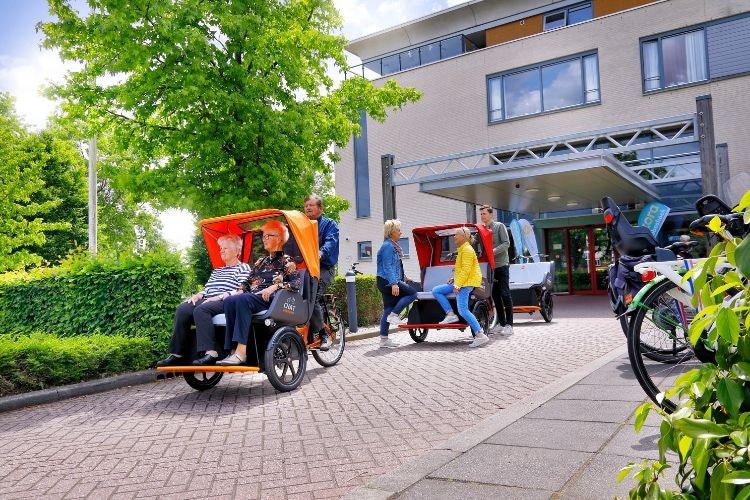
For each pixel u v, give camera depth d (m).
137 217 36.69
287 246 6.91
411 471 3.09
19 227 22.62
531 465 3.04
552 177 15.52
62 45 11.54
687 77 20.08
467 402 4.95
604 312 14.16
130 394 6.38
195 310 5.95
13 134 23.30
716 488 1.11
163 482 3.37
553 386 5.07
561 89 22.28
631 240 5.59
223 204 11.57
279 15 12.45
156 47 11.05
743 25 19.22
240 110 11.71
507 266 9.99
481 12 26.22
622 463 2.98
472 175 16.14
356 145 26.81
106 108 12.24
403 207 25.52
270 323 5.91
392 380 6.19
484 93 23.77
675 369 4.36
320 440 4.06
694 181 19.78
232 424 4.69
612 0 23.92
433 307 9.28
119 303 7.87
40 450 4.20
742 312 1.23
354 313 11.02
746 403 1.21
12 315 8.90
